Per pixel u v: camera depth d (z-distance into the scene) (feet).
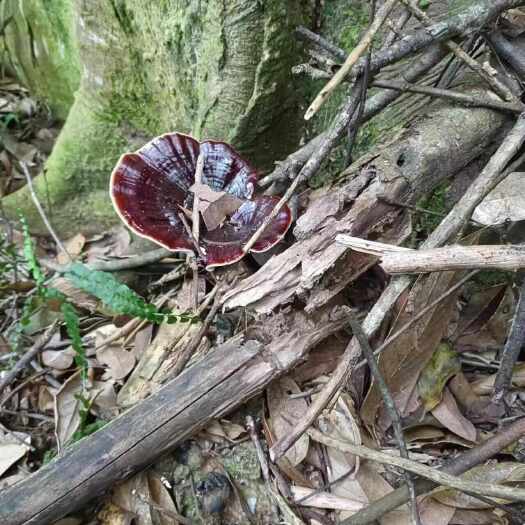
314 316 1.56
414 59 1.83
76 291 2.05
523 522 1.40
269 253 1.73
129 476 1.49
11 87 3.51
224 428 1.62
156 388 1.67
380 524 1.45
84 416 1.62
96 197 2.67
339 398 1.60
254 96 2.02
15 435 1.72
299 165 1.78
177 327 1.88
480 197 1.42
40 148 3.13
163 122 2.51
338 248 1.43
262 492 1.55
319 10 1.98
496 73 1.56
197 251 1.69
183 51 2.12
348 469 1.54
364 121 1.65
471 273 1.44
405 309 1.57
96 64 2.40
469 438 1.61
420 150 1.53
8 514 1.29
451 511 1.46
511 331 1.43
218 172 1.87
